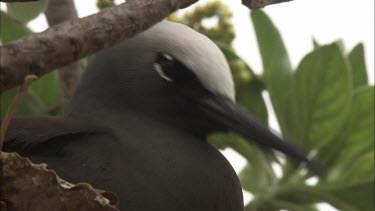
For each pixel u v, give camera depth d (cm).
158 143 148
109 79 151
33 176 139
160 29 152
